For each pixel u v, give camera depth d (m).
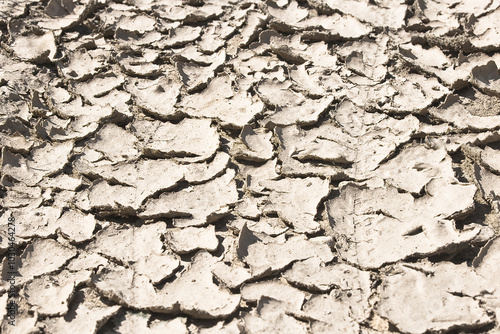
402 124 1.19
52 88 1.25
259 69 1.28
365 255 1.05
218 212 1.09
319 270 1.04
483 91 1.23
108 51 1.30
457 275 1.02
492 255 1.04
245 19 1.35
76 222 1.09
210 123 1.20
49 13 1.36
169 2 1.40
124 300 1.01
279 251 1.06
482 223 1.08
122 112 1.21
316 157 1.15
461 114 1.20
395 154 1.16
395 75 1.27
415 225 1.07
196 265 1.04
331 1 1.38
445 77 1.25
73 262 1.05
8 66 1.28
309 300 1.01
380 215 1.09
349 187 1.11
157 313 1.01
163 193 1.11
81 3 1.39
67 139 1.18
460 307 1.00
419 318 0.99
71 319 1.00
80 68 1.28
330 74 1.26
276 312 1.01
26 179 1.14
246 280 1.03
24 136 1.19
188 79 1.26
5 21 1.34
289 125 1.19
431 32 1.32
